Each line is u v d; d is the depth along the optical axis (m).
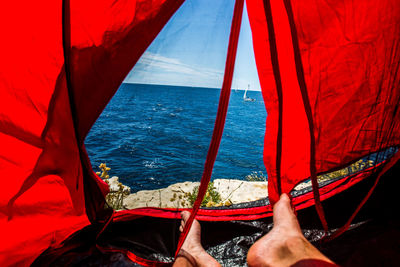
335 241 1.43
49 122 1.10
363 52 1.26
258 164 7.12
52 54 1.02
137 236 1.51
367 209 1.63
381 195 1.67
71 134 1.13
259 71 1.27
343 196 1.76
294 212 1.30
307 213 1.70
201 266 1.18
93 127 1.11
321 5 1.16
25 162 1.14
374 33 1.22
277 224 1.16
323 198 1.78
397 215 1.52
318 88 1.33
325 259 0.90
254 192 3.08
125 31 0.99
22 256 1.25
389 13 1.18
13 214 1.18
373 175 1.73
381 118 1.39
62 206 1.27
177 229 1.55
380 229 1.44
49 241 1.33
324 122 1.39
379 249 1.29
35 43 1.01
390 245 1.30
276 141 1.44
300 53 1.25
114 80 1.04
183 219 1.45
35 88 1.05
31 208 1.21
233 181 3.45
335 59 1.27
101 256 1.37
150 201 1.62
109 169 1.11
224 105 0.95
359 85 1.31
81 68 1.02
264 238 1.07
